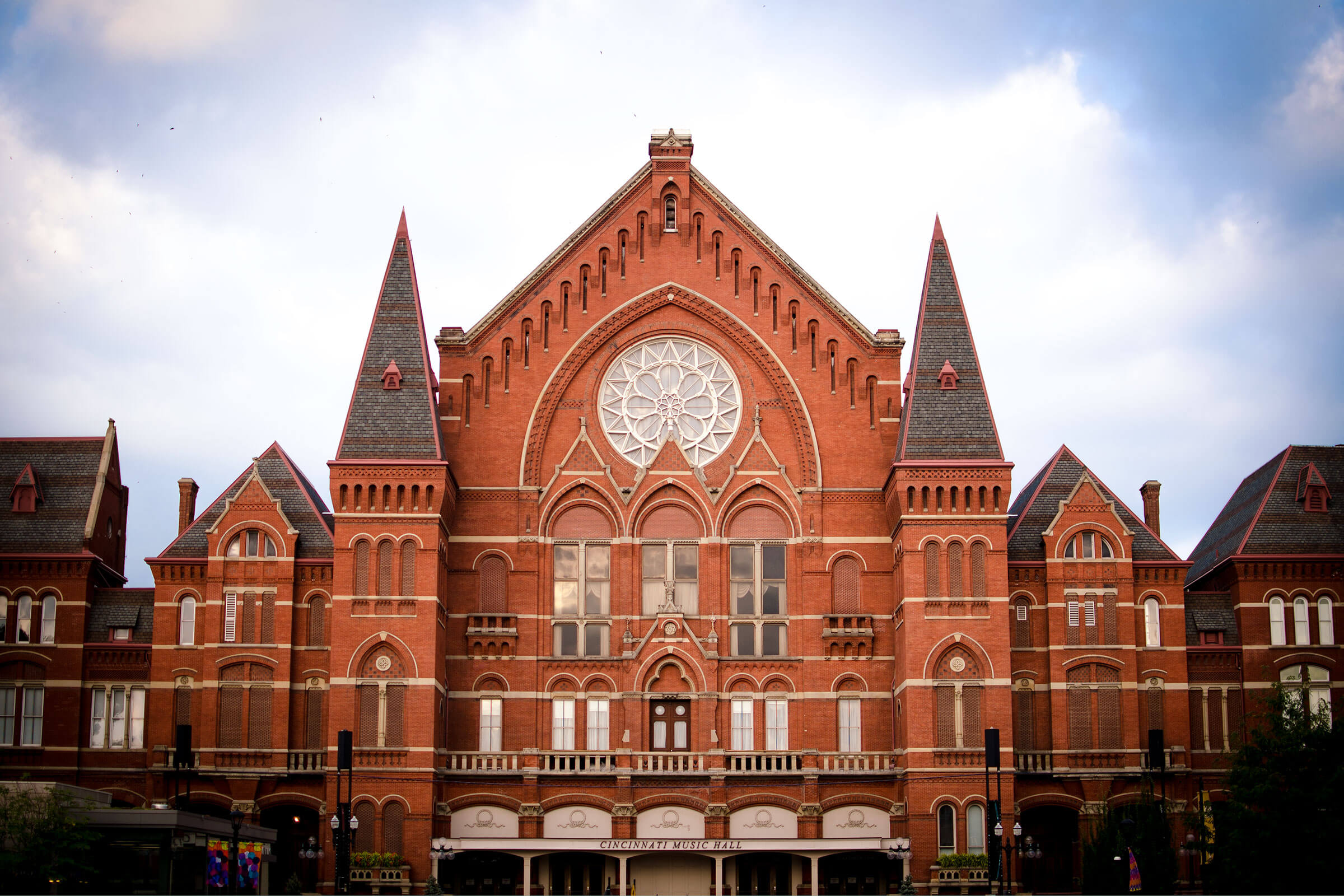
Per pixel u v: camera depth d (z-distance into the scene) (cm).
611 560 8925
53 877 6581
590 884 8481
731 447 9062
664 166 9312
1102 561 8738
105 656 8825
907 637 8331
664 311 9200
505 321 9138
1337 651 8831
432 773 8175
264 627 8550
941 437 8575
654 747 8681
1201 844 7981
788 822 8469
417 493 8444
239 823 7069
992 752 7538
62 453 9350
